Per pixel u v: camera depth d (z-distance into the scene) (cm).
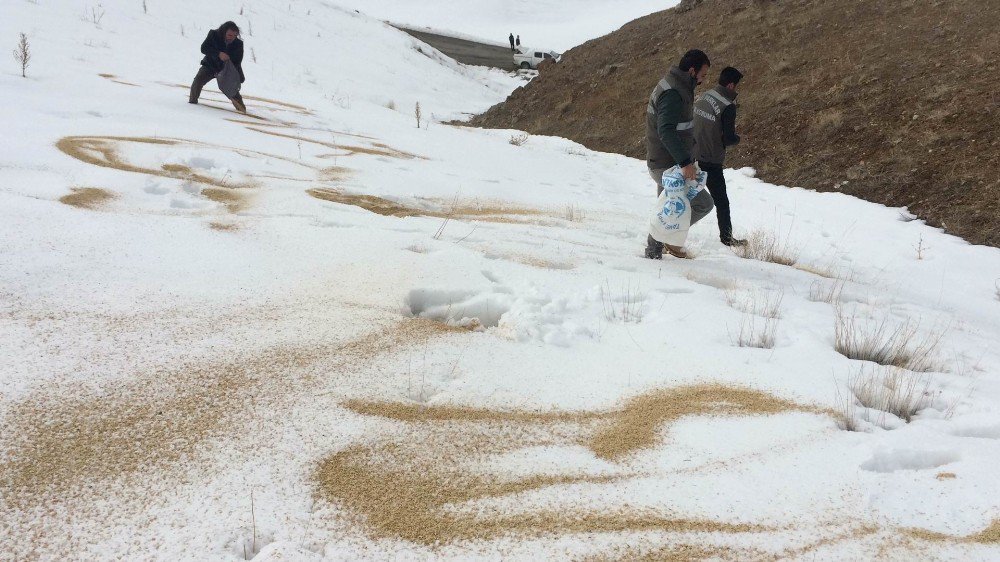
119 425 278
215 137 916
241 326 377
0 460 250
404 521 233
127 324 366
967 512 247
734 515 244
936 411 339
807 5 1964
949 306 656
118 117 933
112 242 480
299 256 496
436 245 553
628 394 337
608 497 252
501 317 429
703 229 884
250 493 242
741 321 447
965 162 983
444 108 2881
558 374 354
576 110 2145
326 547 217
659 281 533
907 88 1229
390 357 356
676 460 280
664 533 232
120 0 2698
